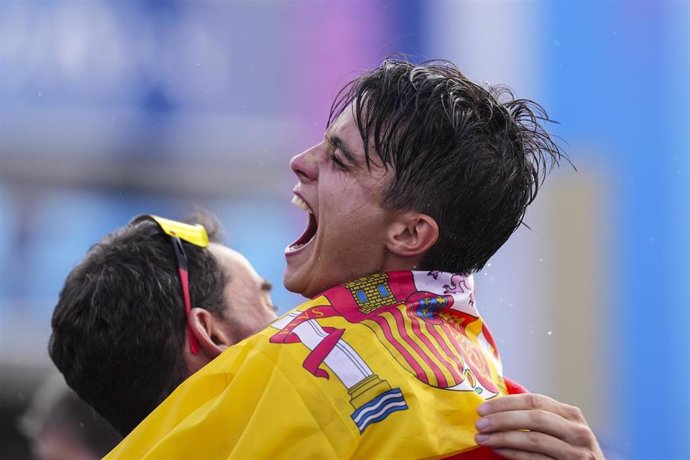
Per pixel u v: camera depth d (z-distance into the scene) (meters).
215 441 5.18
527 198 5.91
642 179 18.20
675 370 17.97
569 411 5.35
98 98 18.42
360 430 5.04
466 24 18.19
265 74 18.31
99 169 18.31
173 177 18.41
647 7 18.31
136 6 18.42
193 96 18.38
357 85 5.84
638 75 18.28
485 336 6.20
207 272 6.98
